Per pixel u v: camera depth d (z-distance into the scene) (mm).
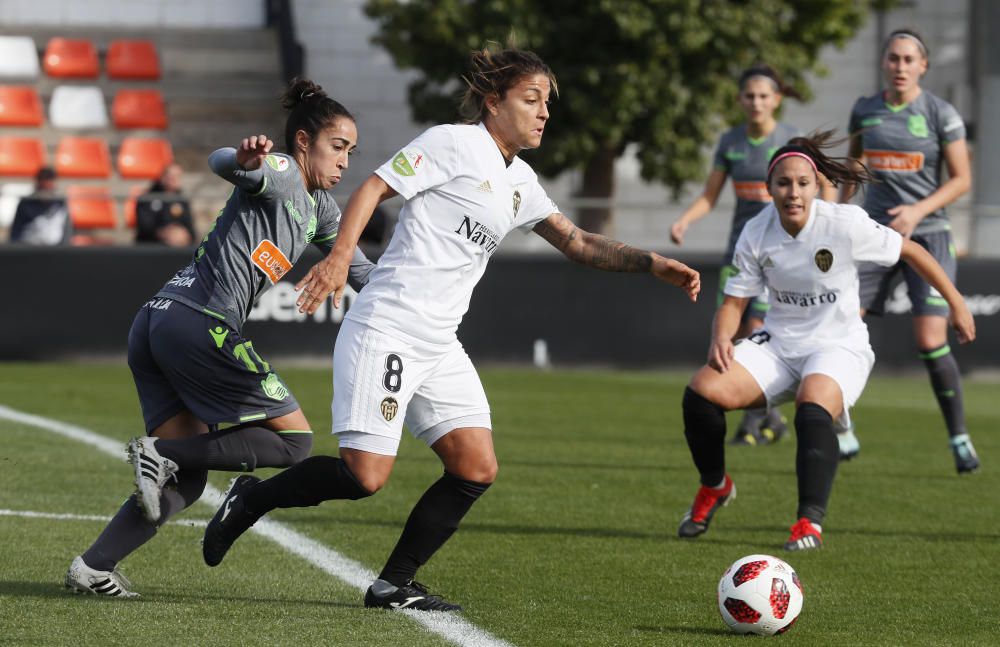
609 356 56031
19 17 76000
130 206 60438
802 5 66125
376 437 15461
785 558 20266
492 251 16016
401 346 15508
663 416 40562
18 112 70062
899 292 57000
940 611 16938
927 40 80688
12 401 39062
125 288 53344
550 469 29203
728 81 64688
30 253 52812
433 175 15391
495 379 51344
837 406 21109
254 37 76500
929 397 49719
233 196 16641
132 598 16422
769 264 21484
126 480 25781
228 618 15453
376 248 53281
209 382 16250
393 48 66625
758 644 14945
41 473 26344
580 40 63625
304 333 53719
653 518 23578
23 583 17078
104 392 42250
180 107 72938
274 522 22078
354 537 20953
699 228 71438
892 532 22703
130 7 77062
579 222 58188
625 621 15906
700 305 56562
